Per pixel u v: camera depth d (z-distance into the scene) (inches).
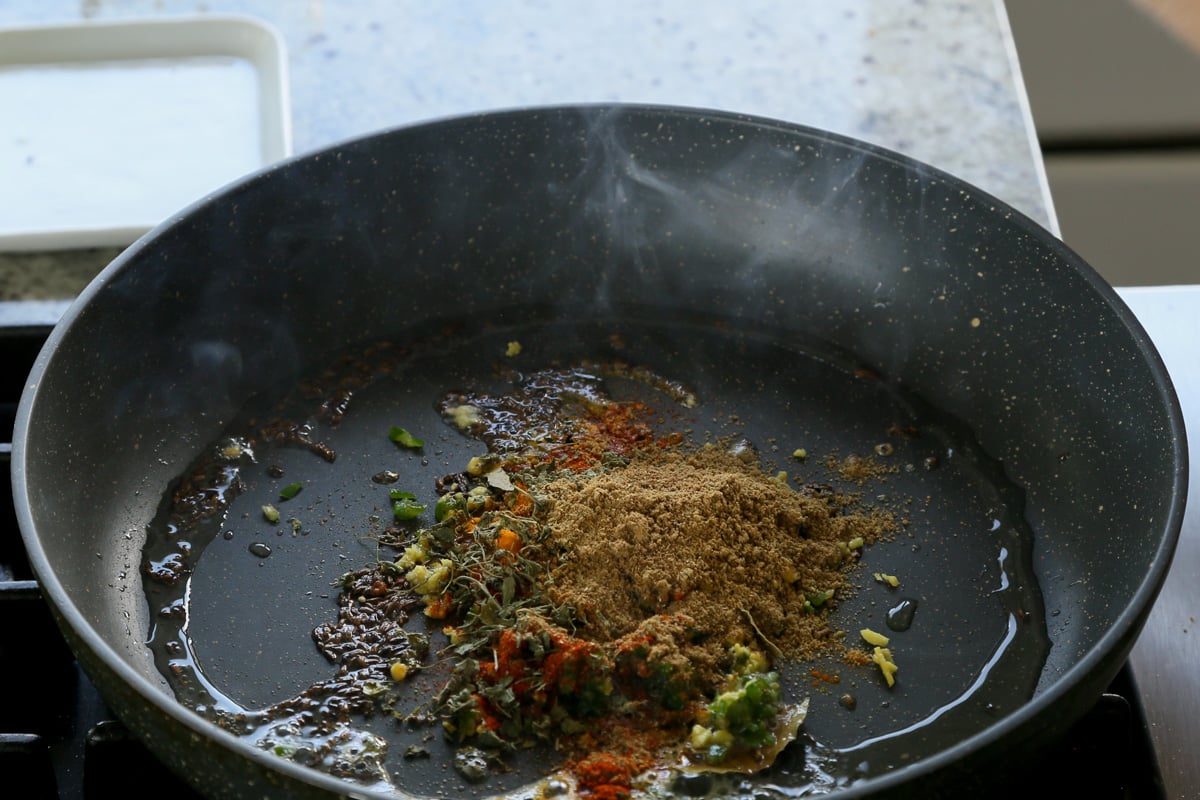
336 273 30.0
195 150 32.3
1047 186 32.2
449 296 30.7
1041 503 28.3
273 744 25.8
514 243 30.7
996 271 29.0
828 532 28.0
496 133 30.0
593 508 27.4
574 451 28.9
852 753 25.7
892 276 29.9
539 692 25.8
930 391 29.6
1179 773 25.2
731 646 26.4
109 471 27.8
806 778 25.5
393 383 29.9
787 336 30.5
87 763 24.6
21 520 25.0
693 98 33.6
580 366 30.2
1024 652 26.8
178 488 28.4
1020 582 27.5
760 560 27.2
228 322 29.2
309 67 34.1
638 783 25.2
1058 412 28.4
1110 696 25.0
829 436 29.3
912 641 26.9
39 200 31.4
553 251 30.8
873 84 33.9
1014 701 26.3
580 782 25.3
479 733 25.7
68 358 27.1
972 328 29.3
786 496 28.1
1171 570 26.7
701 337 30.5
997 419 29.0
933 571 27.6
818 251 30.3
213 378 29.2
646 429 29.3
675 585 26.6
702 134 30.0
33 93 33.1
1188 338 29.1
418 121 29.9
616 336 30.6
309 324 30.0
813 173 29.9
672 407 29.7
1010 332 29.0
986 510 28.3
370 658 26.6
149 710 23.5
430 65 34.2
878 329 30.0
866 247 30.0
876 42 34.8
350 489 28.6
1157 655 26.0
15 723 25.8
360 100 33.5
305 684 26.4
